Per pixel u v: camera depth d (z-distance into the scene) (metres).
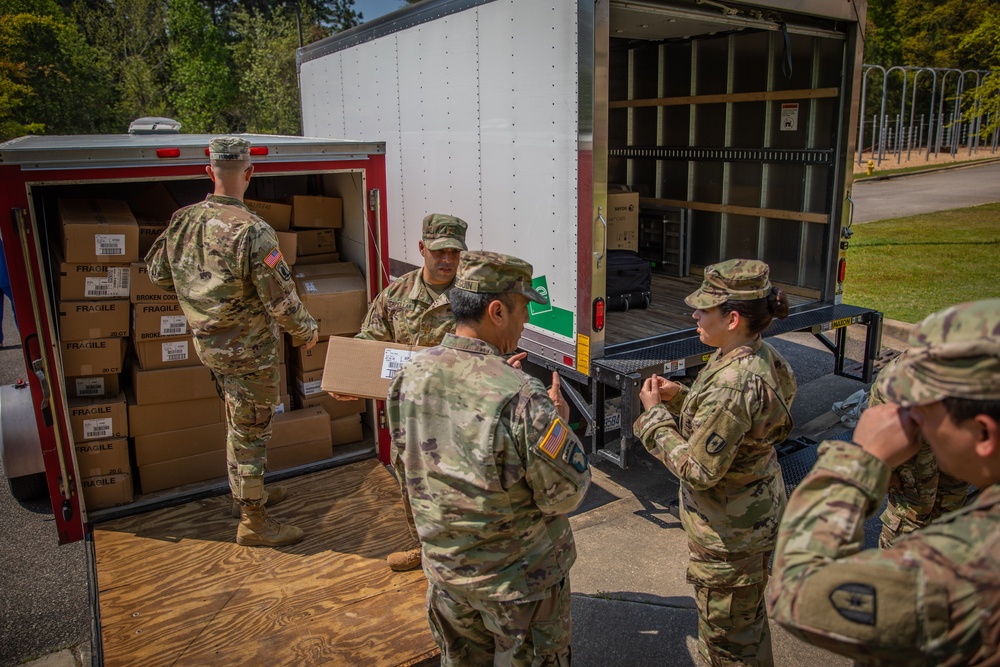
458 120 4.86
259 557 3.34
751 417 2.21
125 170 3.41
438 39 4.96
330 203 4.60
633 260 5.25
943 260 10.66
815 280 5.26
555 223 4.09
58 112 22.05
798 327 4.77
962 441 1.17
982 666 1.11
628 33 5.67
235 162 3.23
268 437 3.38
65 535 3.58
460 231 3.23
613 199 5.66
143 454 3.85
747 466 2.33
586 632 3.23
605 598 3.47
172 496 3.86
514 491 1.92
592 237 3.84
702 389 2.35
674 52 6.08
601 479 4.77
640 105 6.44
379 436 4.36
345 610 2.95
